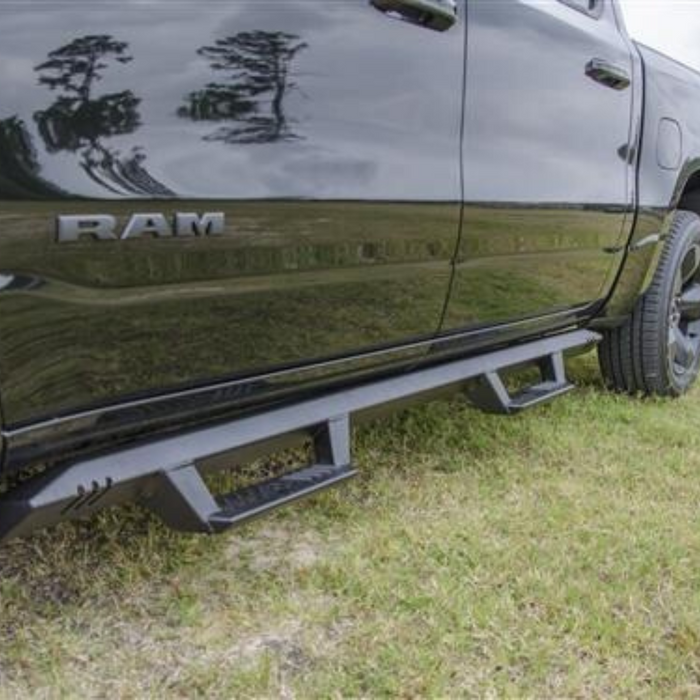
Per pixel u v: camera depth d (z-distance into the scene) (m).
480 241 2.31
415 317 2.21
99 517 2.21
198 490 1.69
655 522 2.41
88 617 1.85
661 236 3.31
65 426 1.51
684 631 1.90
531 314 2.72
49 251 1.36
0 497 1.50
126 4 1.42
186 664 1.73
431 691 1.67
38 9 1.32
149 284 1.52
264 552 2.16
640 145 3.11
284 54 1.69
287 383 1.95
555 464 2.83
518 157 2.41
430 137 2.08
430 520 2.36
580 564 2.16
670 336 3.59
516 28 2.37
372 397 2.18
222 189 1.59
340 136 1.83
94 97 1.39
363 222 1.92
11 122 1.29
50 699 1.61
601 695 1.70
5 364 1.36
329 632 1.85
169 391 1.66
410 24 1.99
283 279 1.78
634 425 3.26
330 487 1.94
